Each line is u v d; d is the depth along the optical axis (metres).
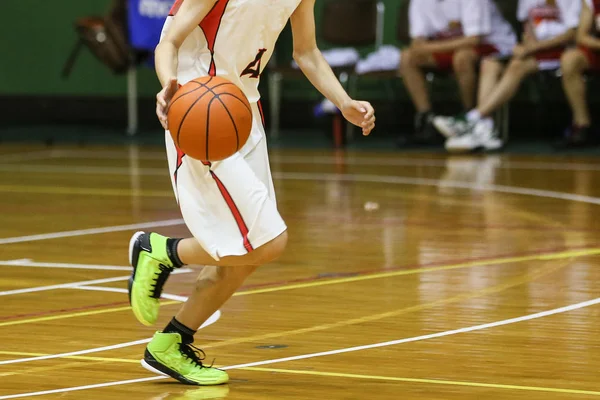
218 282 5.44
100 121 24.30
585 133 18.23
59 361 5.94
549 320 6.81
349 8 20.44
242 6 5.25
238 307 7.31
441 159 17.72
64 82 24.45
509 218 11.42
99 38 21.44
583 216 11.45
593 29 17.38
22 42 24.56
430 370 5.64
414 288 7.91
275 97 21.62
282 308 7.27
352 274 8.51
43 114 24.61
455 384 5.36
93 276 8.52
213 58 5.31
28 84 24.64
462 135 18.56
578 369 5.62
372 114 5.54
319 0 21.98
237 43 5.31
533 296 7.57
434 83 20.91
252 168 5.37
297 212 12.05
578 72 17.73
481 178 15.00
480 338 6.35
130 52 21.52
